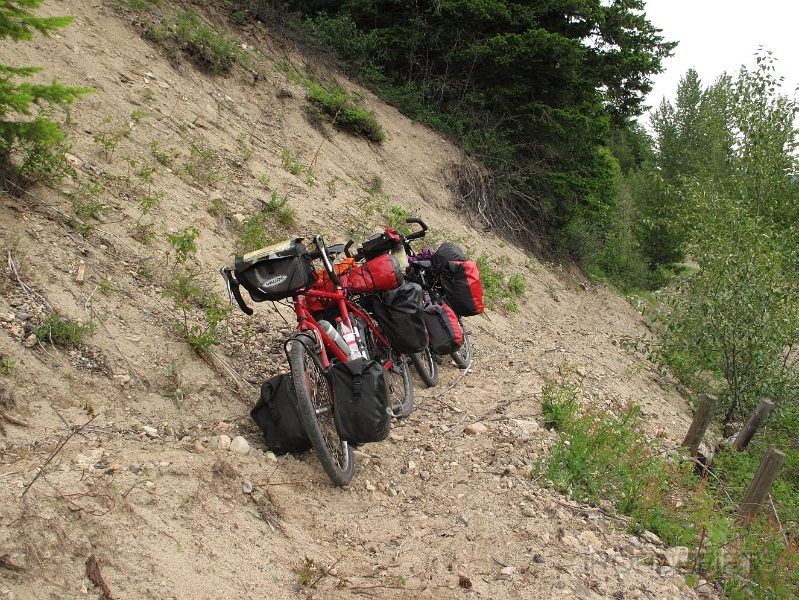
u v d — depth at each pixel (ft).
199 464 12.62
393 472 16.25
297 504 13.50
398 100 52.39
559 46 51.90
